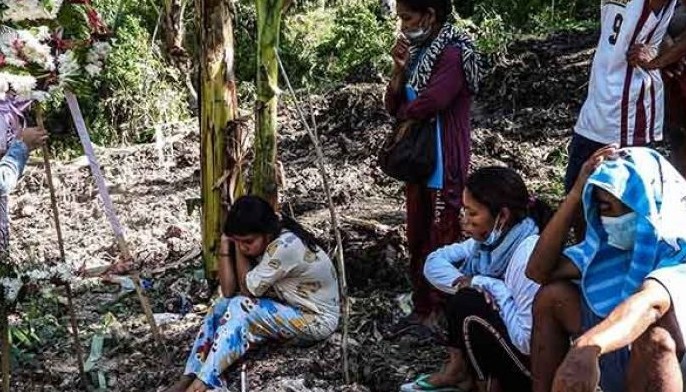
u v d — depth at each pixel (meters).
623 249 3.44
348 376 4.51
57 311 5.78
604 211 3.40
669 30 5.10
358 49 11.91
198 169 8.88
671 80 5.12
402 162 4.70
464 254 4.37
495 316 3.90
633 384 3.26
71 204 8.02
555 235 3.47
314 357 4.68
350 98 9.34
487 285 3.96
